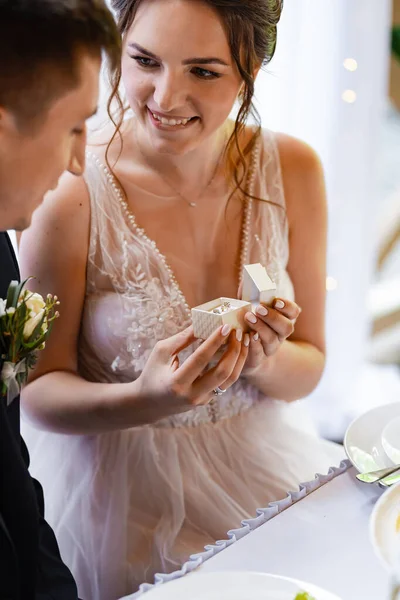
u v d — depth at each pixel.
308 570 1.05
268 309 1.34
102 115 1.70
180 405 1.39
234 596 0.95
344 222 2.89
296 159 1.81
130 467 1.65
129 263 1.64
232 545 1.10
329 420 3.07
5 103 0.88
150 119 1.47
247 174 1.77
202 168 1.69
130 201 1.67
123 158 1.69
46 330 1.08
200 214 1.71
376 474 1.19
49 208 1.60
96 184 1.64
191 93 1.42
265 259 1.75
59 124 0.91
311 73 2.70
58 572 1.22
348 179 2.85
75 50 0.88
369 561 1.07
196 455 1.68
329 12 2.65
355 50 2.70
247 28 1.41
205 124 1.48
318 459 1.77
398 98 3.31
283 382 1.75
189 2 1.35
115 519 1.61
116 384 1.55
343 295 2.98
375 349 3.46
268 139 1.81
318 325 1.87
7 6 0.84
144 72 1.43
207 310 1.34
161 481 1.64
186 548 1.56
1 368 1.04
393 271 3.63
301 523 1.15
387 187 3.52
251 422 1.74
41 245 1.60
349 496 1.22
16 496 1.06
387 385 3.27
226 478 1.68
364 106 2.79
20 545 1.08
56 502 1.68
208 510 1.63
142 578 1.56
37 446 1.73
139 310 1.62
